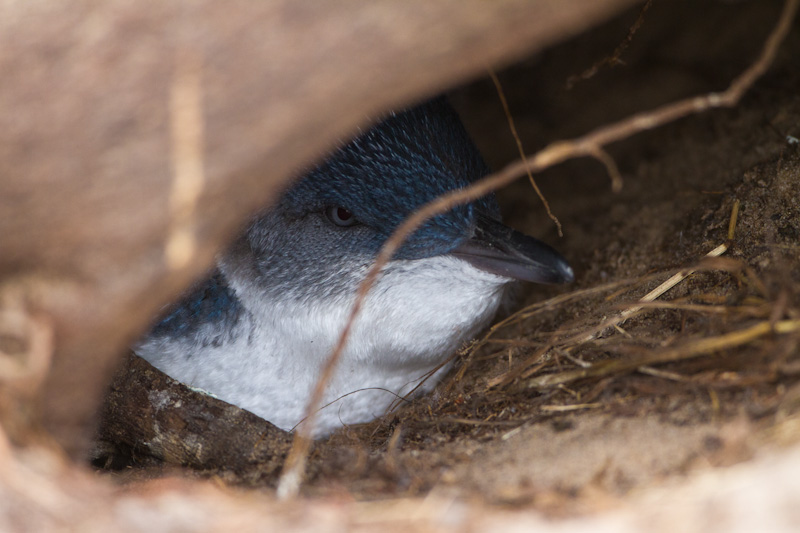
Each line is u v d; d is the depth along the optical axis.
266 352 1.64
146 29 1.51
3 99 1.51
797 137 1.67
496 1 1.51
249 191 1.53
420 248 1.62
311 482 1.56
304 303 1.63
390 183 1.62
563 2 1.52
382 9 1.51
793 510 1.51
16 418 1.52
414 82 1.52
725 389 1.55
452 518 1.52
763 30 1.78
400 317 1.62
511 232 1.62
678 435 1.54
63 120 1.51
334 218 1.63
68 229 1.52
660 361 1.57
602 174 1.75
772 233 1.62
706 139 1.72
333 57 1.52
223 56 1.51
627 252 1.68
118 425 1.62
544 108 1.80
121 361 1.62
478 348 1.64
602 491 1.53
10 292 1.52
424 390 1.65
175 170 1.52
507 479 1.54
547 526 1.51
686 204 1.69
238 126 1.52
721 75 1.77
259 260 1.63
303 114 1.52
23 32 1.52
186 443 1.61
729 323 1.57
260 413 1.64
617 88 1.79
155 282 1.52
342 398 1.64
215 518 1.52
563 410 1.58
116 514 1.52
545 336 1.63
